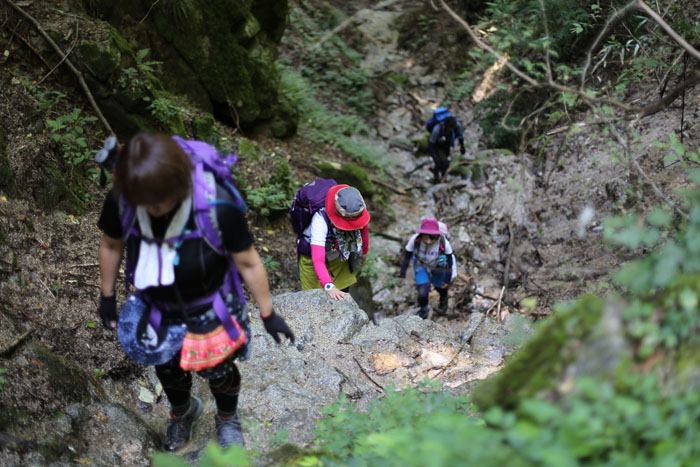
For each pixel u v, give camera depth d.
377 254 8.19
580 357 1.51
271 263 6.51
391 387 2.85
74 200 4.71
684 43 2.61
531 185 8.20
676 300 1.53
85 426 2.97
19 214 4.15
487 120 10.18
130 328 2.33
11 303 3.54
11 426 2.67
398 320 4.66
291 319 4.36
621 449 1.43
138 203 1.88
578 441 1.33
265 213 6.97
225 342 2.30
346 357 4.07
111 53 5.66
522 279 7.09
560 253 6.89
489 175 9.10
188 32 7.32
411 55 13.15
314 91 11.41
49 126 4.98
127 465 2.85
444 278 6.68
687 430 1.45
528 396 1.53
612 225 1.93
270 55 9.12
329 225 4.69
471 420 2.52
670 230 3.14
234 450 1.69
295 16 12.87
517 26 6.05
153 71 6.44
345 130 10.87
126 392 3.54
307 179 8.59
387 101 11.98
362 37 13.33
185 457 2.87
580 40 8.19
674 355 1.50
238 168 7.24
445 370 4.02
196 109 7.34
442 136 9.48
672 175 5.88
